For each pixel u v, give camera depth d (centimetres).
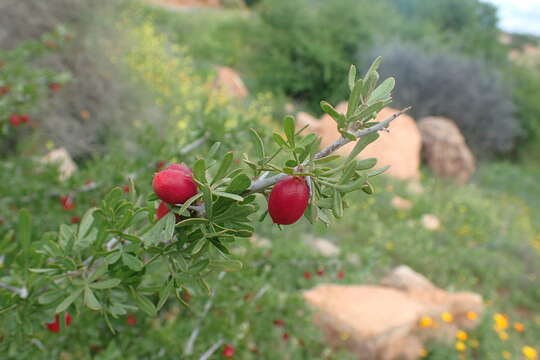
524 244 865
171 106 844
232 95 1151
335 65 1488
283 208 89
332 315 431
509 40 3566
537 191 1358
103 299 124
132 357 254
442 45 1705
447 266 683
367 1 1748
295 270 442
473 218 905
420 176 1157
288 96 1502
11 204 286
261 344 333
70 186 280
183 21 1566
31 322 139
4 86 316
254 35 1592
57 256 123
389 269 636
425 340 480
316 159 89
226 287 292
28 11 632
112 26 802
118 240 115
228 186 92
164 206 100
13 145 506
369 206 826
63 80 377
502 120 1439
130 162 279
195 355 269
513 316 607
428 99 1406
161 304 108
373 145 1091
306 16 1552
